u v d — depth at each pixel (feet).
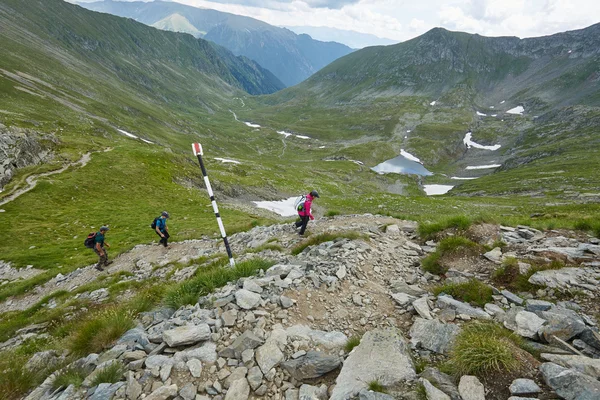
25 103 425.28
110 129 474.49
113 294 53.36
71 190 200.85
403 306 25.96
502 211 214.28
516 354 16.98
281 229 61.00
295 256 39.63
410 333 21.66
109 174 237.25
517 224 48.67
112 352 21.01
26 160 224.94
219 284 30.27
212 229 130.41
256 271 32.32
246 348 19.85
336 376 18.24
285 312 24.06
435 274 32.42
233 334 21.47
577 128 650.84
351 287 28.76
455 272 30.76
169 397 16.71
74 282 74.18
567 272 26.66
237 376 17.95
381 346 19.39
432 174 623.36
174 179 270.26
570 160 430.20
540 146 609.42
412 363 18.19
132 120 597.52
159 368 18.58
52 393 18.99
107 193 212.43
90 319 31.22
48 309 56.59
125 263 76.89
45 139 262.47
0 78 457.68
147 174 254.47
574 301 23.39
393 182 525.75
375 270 32.89
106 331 24.06
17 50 651.66
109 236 136.77
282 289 26.89
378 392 15.74
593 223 42.60
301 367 18.39
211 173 328.29
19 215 159.94
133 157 279.08
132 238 132.36
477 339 17.85
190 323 22.70
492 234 40.34
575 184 310.24
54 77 612.70
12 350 34.65
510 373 15.89
